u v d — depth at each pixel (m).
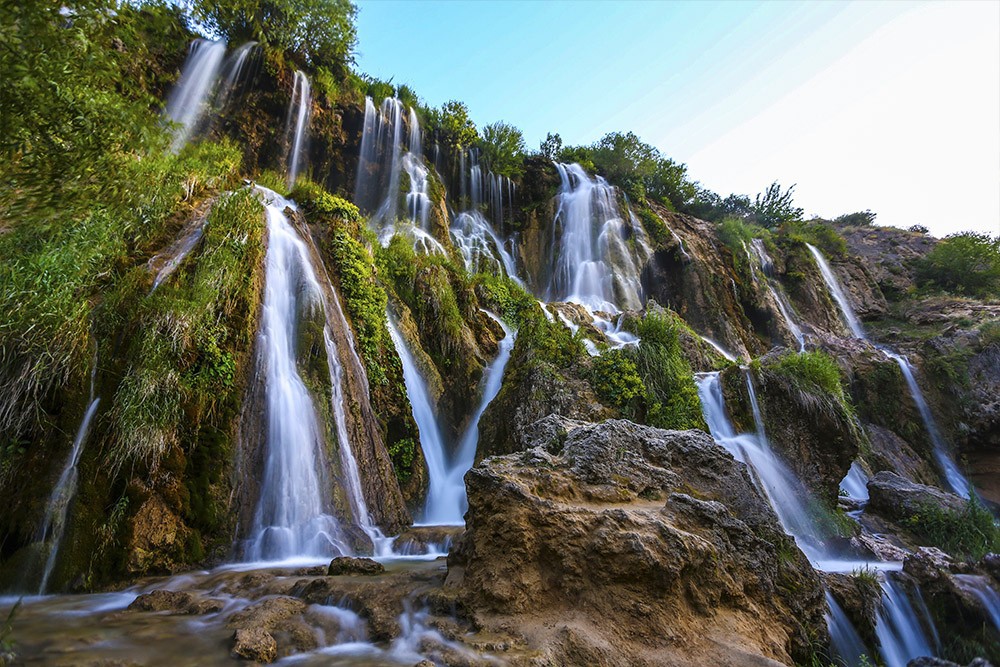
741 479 6.10
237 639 3.57
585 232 24.34
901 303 30.06
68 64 4.85
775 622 4.74
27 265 6.14
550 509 4.61
